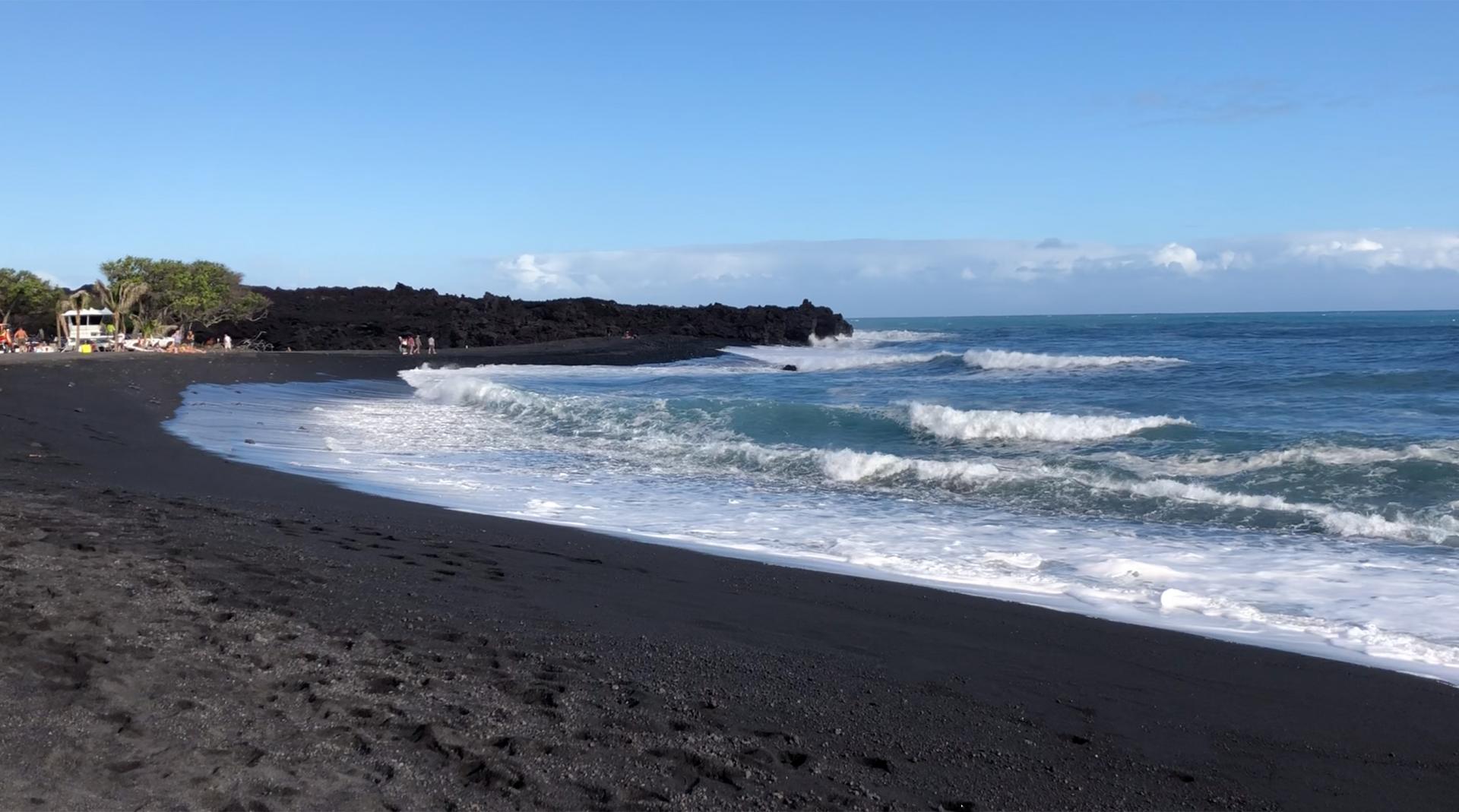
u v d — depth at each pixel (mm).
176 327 61000
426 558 7723
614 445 17562
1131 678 5555
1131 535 9977
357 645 5172
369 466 14430
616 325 75250
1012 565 8680
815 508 11641
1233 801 3998
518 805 3504
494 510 11102
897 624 6578
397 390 30719
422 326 69375
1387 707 5133
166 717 3947
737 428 18875
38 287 57719
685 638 5938
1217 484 12156
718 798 3705
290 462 14281
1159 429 16109
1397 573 8211
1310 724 4891
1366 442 13688
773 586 7562
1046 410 20812
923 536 10016
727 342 74875
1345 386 23156
